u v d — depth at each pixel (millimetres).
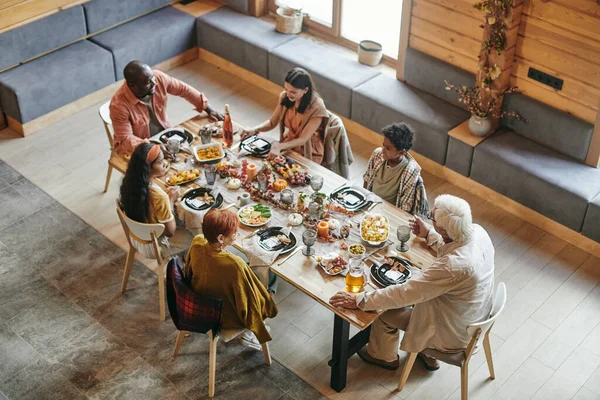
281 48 6848
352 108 6418
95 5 6801
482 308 3973
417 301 3836
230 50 7176
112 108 5250
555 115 5469
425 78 6207
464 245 3834
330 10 6941
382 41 6684
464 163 5836
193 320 4039
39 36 6504
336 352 4207
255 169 4770
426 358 4520
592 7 4965
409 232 4203
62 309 4910
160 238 4672
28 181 5980
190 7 7469
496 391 4406
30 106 6359
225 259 3920
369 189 4840
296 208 4543
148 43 7000
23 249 5352
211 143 5062
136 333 4746
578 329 4801
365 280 4082
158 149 4422
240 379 4453
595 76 5168
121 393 4379
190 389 4398
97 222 5594
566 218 5367
